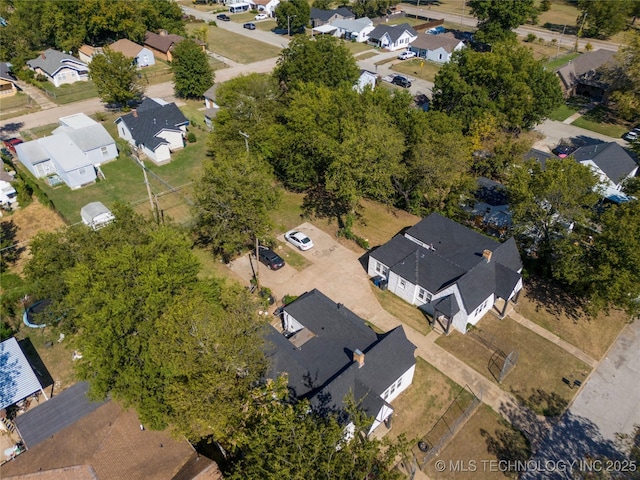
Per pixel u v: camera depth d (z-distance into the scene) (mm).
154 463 29156
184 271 34906
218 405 27469
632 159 62688
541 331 42312
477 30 116375
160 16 118000
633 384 37750
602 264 40000
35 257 37781
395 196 59125
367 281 47469
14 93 89812
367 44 118125
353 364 33188
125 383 29516
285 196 60719
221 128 60375
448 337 41406
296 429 25188
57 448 29703
